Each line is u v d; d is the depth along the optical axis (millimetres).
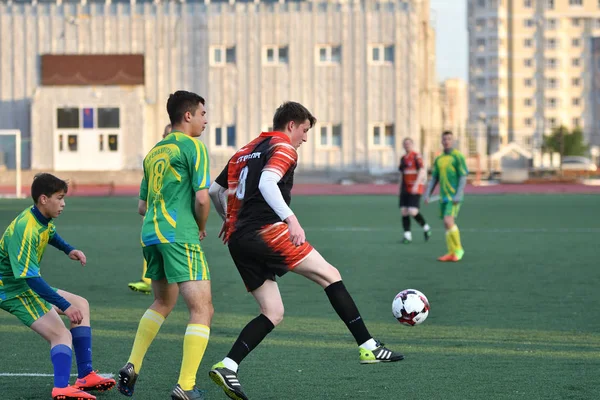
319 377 12430
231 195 11430
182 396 10766
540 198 69812
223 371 10695
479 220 46125
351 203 62844
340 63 94438
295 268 11203
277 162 10914
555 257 28516
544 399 11164
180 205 11086
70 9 94188
